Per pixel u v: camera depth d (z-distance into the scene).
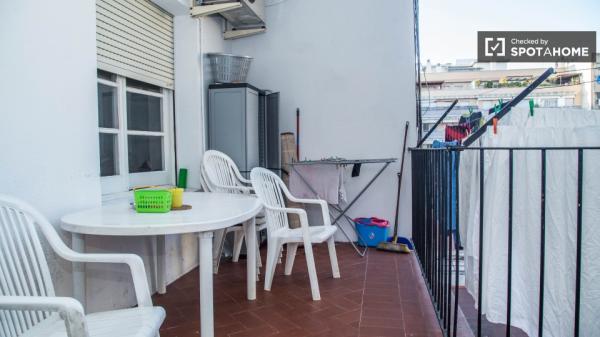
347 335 2.21
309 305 2.63
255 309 2.56
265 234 4.25
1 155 1.64
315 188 3.98
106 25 2.62
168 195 1.97
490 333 2.29
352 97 4.35
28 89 1.77
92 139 2.19
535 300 1.87
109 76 2.76
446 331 2.03
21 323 1.39
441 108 5.08
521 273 1.92
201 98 3.59
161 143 3.50
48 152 1.88
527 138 1.89
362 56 4.32
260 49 4.51
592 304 1.74
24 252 1.50
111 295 2.43
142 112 3.20
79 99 2.09
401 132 4.26
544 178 1.50
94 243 2.26
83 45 2.12
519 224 1.92
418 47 4.27
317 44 4.40
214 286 2.99
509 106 2.10
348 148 4.38
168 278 3.07
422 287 2.97
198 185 3.59
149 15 3.16
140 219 1.77
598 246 1.72
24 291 1.46
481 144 2.12
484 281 2.00
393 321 2.39
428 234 2.71
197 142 3.57
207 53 3.72
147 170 3.26
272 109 4.29
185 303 2.68
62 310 1.07
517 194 1.91
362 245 4.23
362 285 3.02
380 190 4.32
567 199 1.79
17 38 1.71
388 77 4.27
